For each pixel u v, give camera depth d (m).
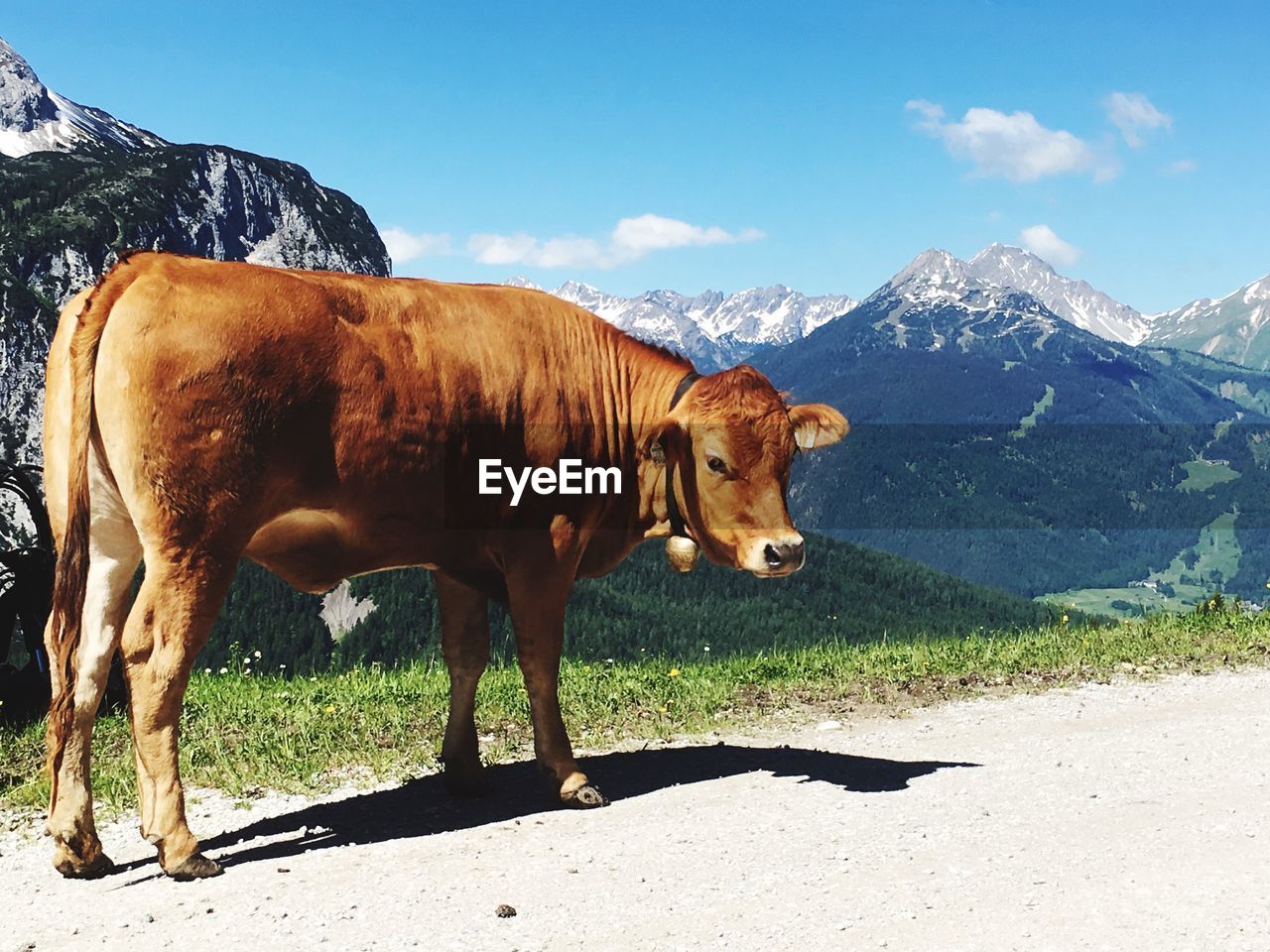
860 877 2.25
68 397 2.35
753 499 2.74
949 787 2.94
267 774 3.05
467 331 2.72
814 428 2.86
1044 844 2.45
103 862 2.36
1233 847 2.41
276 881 2.26
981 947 1.90
